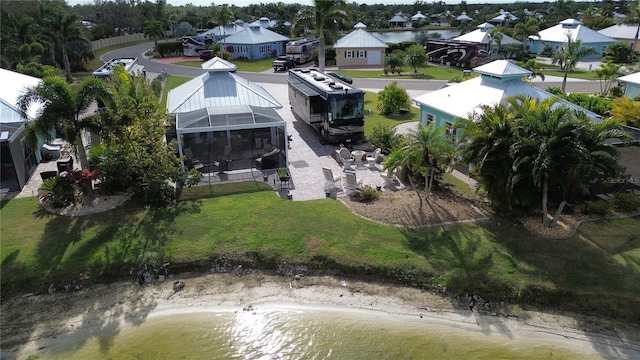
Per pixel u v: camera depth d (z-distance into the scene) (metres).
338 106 27.42
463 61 64.62
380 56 66.50
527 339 13.23
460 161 18.64
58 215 18.88
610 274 14.91
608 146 15.66
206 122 22.73
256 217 18.59
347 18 44.38
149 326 13.88
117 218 18.58
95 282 15.43
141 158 20.14
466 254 16.14
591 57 71.00
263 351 13.03
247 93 26.55
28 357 12.69
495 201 18.16
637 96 33.91
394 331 13.63
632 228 17.44
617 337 13.18
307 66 66.31
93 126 18.88
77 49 60.66
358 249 16.56
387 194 20.98
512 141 16.42
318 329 13.77
